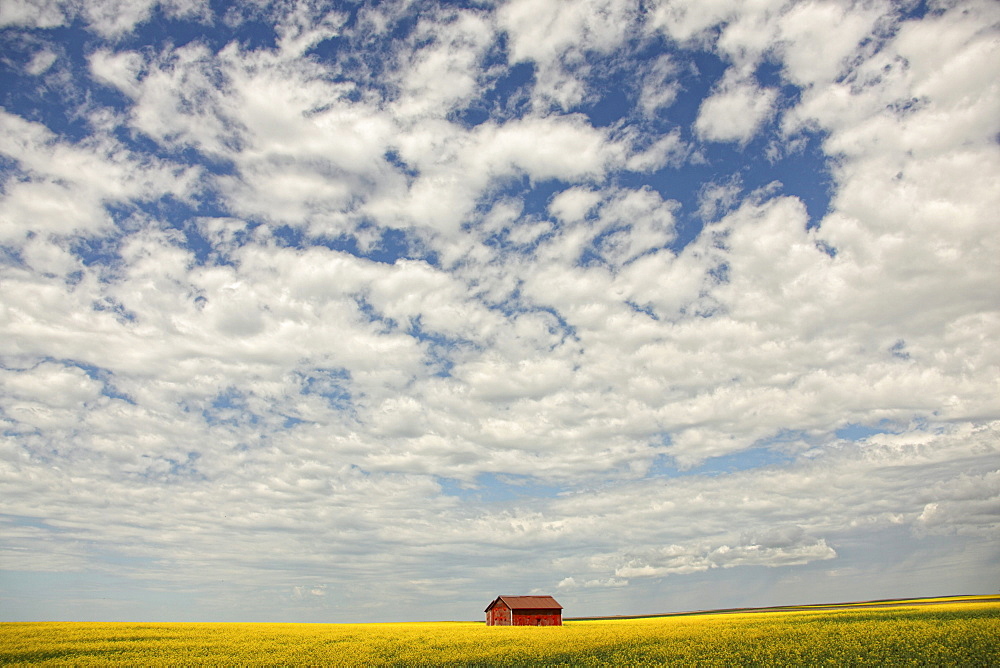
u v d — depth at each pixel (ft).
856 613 174.91
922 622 139.13
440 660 118.21
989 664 97.04
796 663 103.55
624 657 116.37
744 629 145.59
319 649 132.87
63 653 126.52
